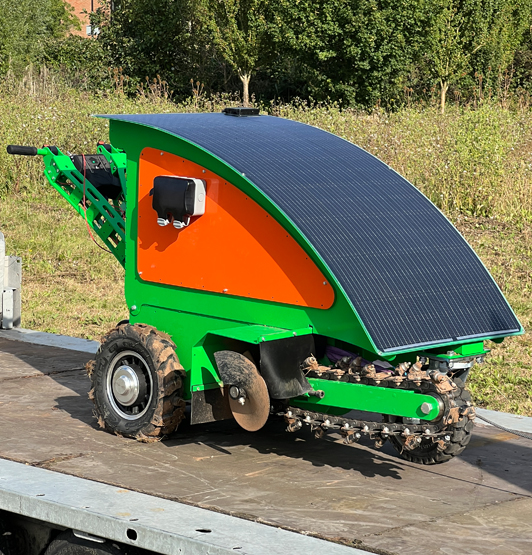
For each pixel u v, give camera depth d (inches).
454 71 1229.1
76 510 145.6
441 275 179.0
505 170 589.9
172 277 198.8
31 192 637.3
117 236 250.1
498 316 179.2
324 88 1247.5
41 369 258.2
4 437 192.9
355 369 174.6
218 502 153.3
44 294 434.9
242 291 185.5
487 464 182.7
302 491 162.1
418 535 139.6
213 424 212.7
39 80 890.1
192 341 196.5
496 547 135.1
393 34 1196.5
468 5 1218.6
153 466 175.8
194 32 1382.9
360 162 203.5
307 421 177.0
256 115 227.6
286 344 174.7
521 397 286.0
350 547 132.7
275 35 1213.1
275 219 178.2
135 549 144.7
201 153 189.9
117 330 197.5
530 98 900.6
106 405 198.8
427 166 574.6
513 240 511.2
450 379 164.2
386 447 195.8
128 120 202.1
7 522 163.9
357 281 167.3
